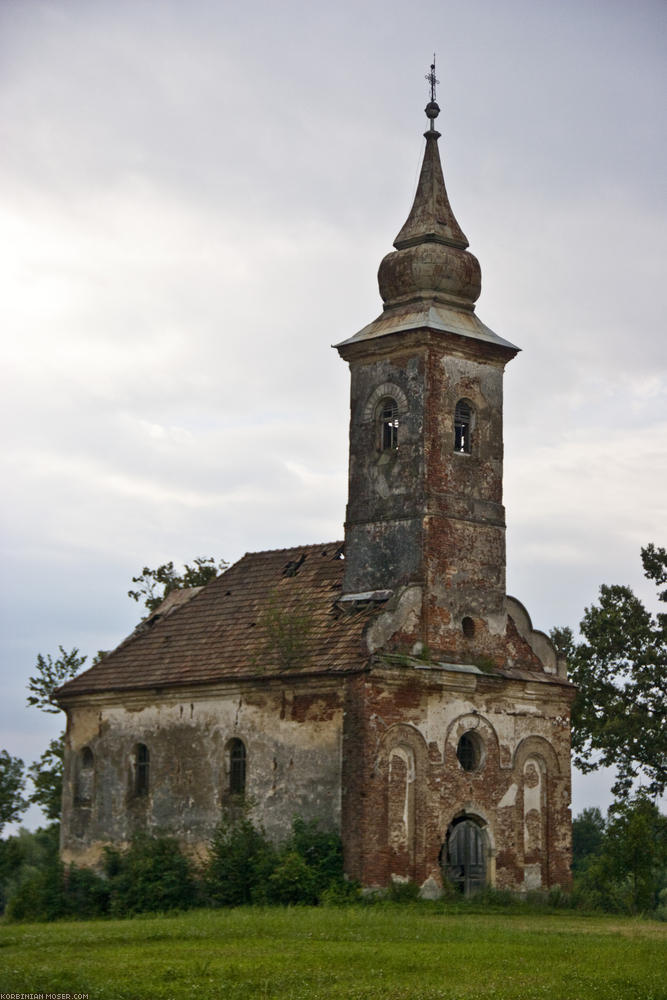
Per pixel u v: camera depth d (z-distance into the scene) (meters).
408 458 50.59
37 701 67.81
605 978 29.70
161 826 53.03
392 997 27.62
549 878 51.28
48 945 34.47
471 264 52.38
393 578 50.25
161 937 35.72
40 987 28.16
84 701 57.00
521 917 45.06
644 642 63.91
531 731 51.53
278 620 50.69
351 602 50.34
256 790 49.59
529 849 51.00
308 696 48.62
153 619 60.75
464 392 51.53
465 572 50.53
